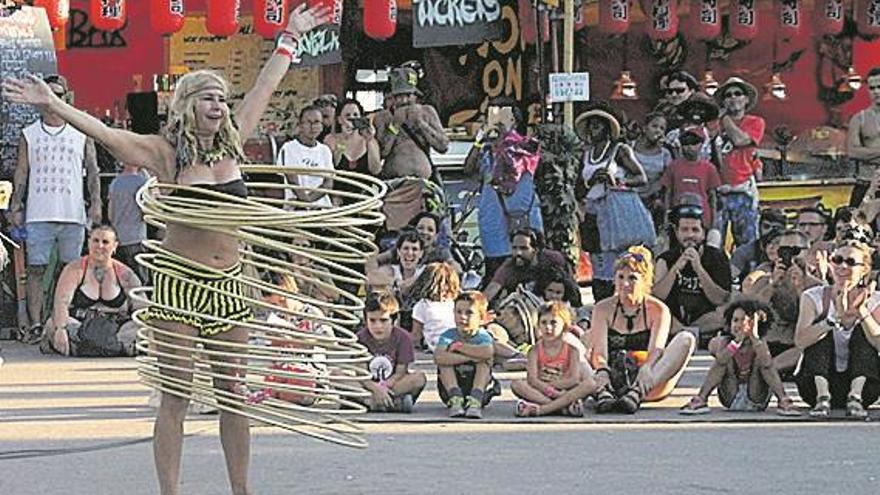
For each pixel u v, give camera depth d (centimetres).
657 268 2428
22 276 2570
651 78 3728
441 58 3584
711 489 1335
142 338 1232
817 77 3759
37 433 1652
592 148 2598
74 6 3650
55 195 2478
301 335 1227
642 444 1573
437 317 2231
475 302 1795
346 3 3556
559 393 1770
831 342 1759
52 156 2478
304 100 3584
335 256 1232
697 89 2986
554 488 1341
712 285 2366
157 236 2544
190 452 1524
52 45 2647
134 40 3666
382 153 2655
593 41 3688
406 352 1820
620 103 3716
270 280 1836
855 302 1742
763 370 1791
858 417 1730
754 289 2136
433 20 3008
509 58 3447
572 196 2584
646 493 1320
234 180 1227
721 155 2700
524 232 2366
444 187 2994
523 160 2516
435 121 2672
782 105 3756
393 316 1869
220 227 1170
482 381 1783
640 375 1820
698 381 2062
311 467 1447
